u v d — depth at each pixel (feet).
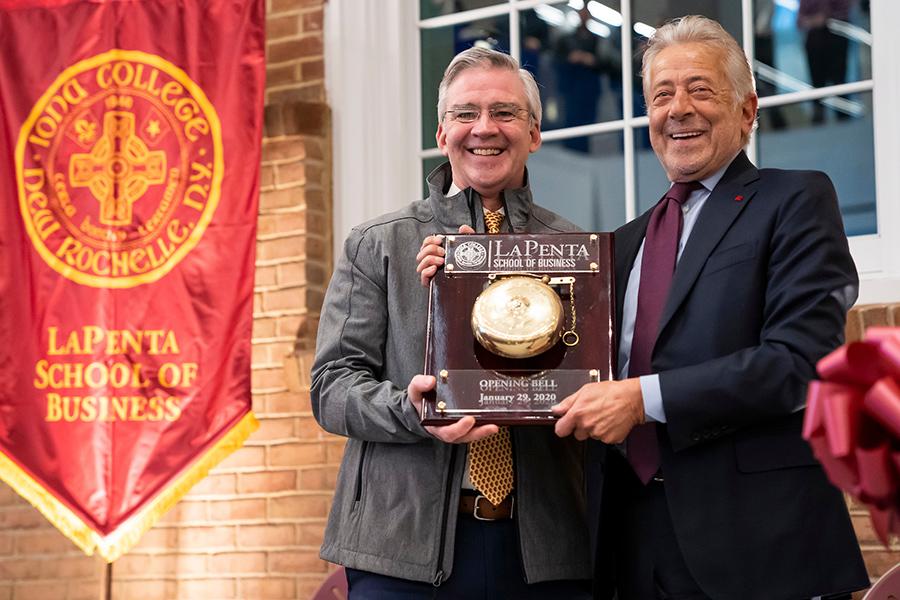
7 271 13.51
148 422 13.29
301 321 13.91
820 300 7.14
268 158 14.29
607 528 7.81
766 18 13.01
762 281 7.41
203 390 13.25
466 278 7.75
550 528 7.99
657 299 7.76
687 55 7.90
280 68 14.73
